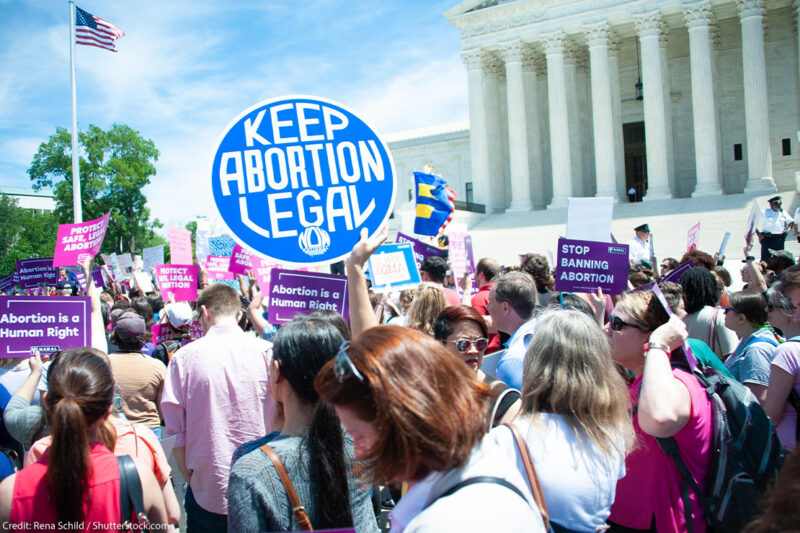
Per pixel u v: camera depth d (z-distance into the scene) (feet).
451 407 6.94
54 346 17.61
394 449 6.89
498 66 177.17
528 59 169.07
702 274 22.33
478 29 166.40
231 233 15.08
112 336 23.86
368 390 7.22
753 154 136.05
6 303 17.35
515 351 16.85
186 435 15.94
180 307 30.73
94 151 235.40
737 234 125.08
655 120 145.38
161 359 29.40
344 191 15.29
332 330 11.13
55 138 235.20
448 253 38.91
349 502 10.46
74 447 10.91
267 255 15.19
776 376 17.01
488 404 7.68
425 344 7.34
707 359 14.65
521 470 10.36
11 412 16.14
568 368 11.14
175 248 42.68
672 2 143.02
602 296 21.18
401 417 6.79
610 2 149.79
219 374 15.78
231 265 30.68
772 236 68.54
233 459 10.71
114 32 108.17
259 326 21.56
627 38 170.60
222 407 15.74
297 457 10.24
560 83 156.35
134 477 11.68
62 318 17.71
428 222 32.81
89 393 11.67
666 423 11.93
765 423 13.20
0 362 20.58
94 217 242.78
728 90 159.43
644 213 142.31
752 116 135.95
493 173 173.47
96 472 11.37
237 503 9.83
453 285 39.91
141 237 253.85
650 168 146.20
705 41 140.77
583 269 21.30
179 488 23.11
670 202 141.90
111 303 43.06
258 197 15.20
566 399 10.96
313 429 10.41
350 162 15.31
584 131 173.06
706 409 12.78
